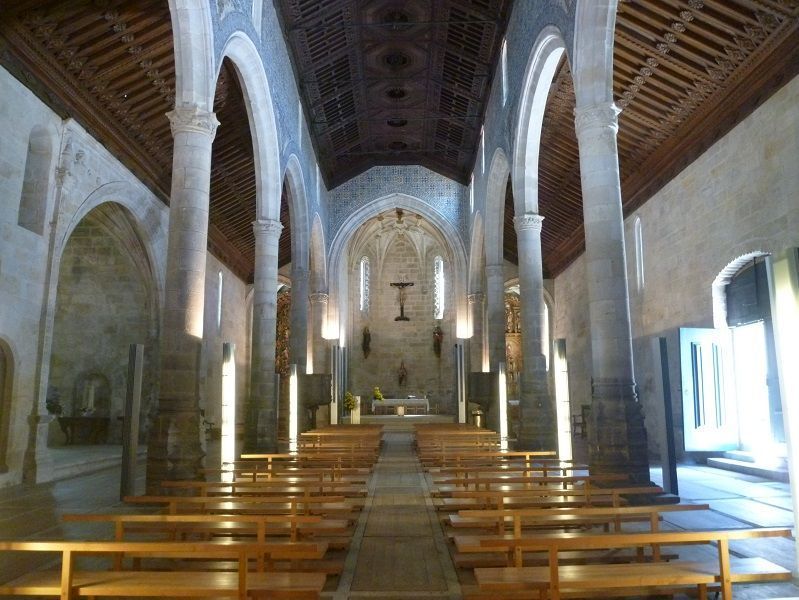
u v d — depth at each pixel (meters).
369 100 24.86
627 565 5.03
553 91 17.80
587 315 26.05
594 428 10.50
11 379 11.86
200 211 11.20
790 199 11.62
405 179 30.52
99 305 20.30
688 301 16.06
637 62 13.98
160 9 12.20
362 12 19.31
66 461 14.37
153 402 19.36
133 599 5.09
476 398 22.41
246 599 4.38
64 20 11.43
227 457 12.11
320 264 28.86
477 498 8.03
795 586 5.57
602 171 11.12
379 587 5.75
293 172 21.44
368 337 37.72
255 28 15.01
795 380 5.05
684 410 14.77
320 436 17.58
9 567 6.37
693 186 15.62
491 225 23.66
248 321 31.64
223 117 18.50
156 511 7.99
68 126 13.21
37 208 12.59
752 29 11.53
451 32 20.44
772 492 11.10
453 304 37.28
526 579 4.65
